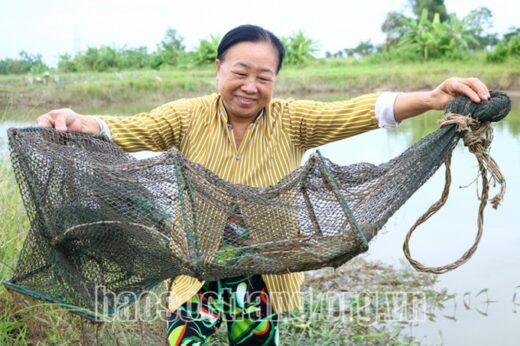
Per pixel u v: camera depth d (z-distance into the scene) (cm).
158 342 364
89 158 271
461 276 498
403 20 3238
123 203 268
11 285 284
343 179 265
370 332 412
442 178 786
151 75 2822
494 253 543
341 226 256
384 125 278
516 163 832
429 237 588
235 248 254
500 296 463
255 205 258
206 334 278
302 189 262
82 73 3212
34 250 281
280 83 2378
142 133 281
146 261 277
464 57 2861
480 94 265
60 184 277
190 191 251
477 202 684
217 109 280
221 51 271
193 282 274
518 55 2586
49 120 280
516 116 1309
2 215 455
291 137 283
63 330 358
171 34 4072
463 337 406
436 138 268
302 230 265
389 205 266
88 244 282
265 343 291
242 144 277
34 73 3462
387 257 543
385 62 3119
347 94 2262
